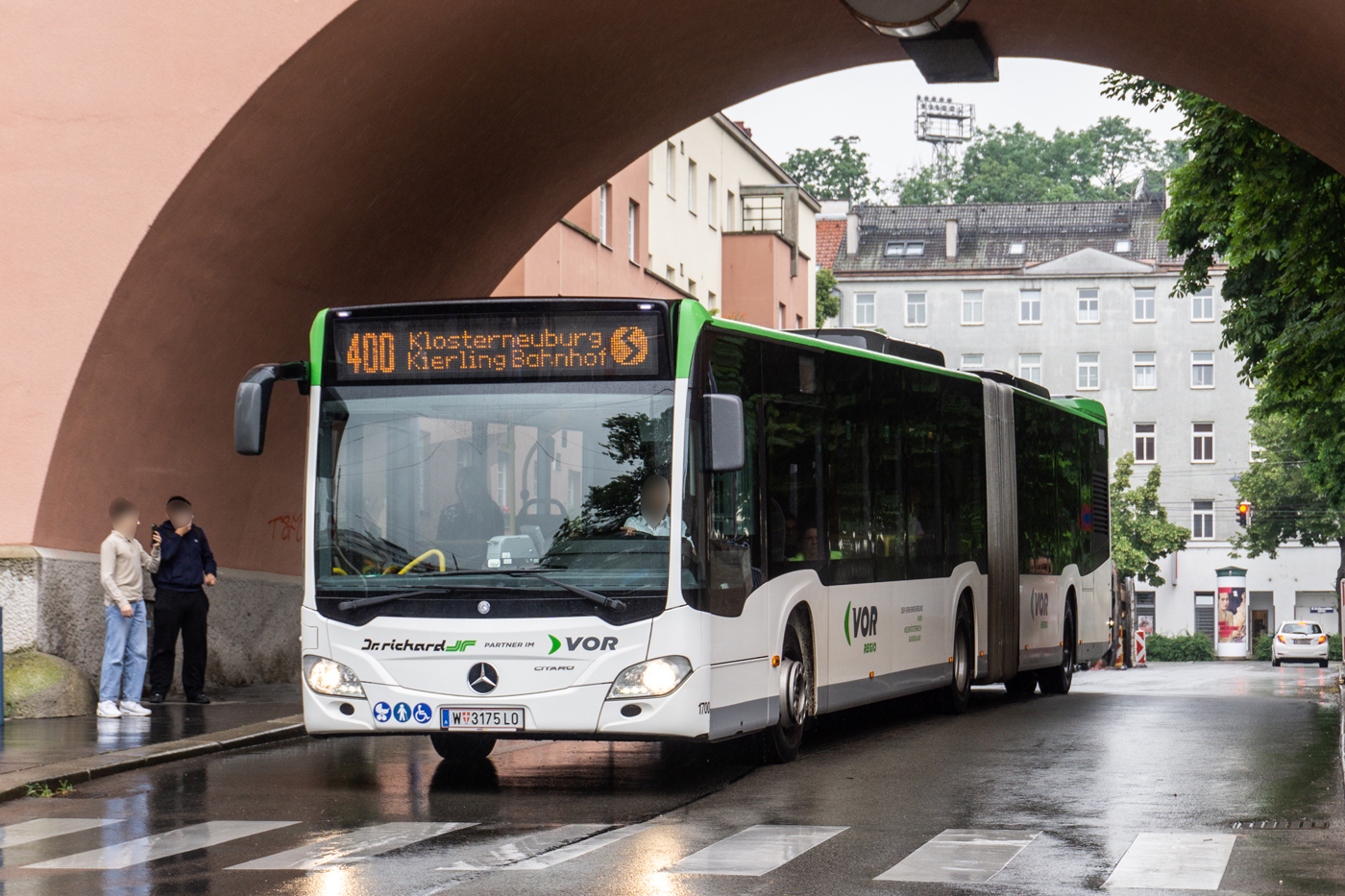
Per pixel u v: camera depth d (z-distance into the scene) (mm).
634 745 14594
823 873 8188
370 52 17625
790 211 58875
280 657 22219
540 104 21750
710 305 54750
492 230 24859
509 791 11469
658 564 11180
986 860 8555
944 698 18031
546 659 11094
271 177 18234
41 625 17375
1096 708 19641
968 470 18719
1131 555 76500
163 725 15609
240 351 20031
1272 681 37031
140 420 18703
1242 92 21172
